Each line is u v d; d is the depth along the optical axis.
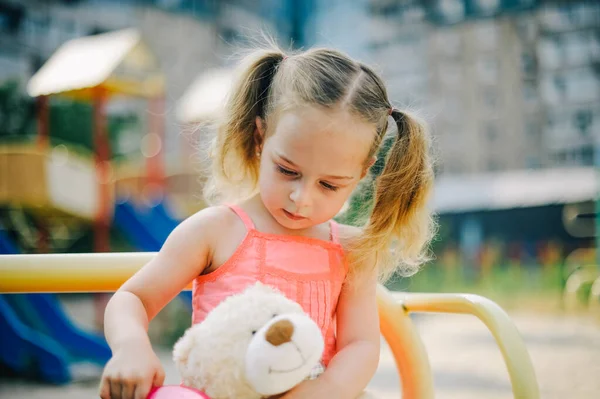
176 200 7.90
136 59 7.79
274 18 17.91
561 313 7.63
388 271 1.20
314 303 1.02
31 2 14.43
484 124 16.92
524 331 6.17
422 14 17.33
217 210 1.06
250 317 0.78
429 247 1.34
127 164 13.15
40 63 14.51
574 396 3.54
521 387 0.97
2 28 14.05
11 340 4.35
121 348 0.83
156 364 0.82
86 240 9.59
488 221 13.90
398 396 3.54
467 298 1.08
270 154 1.00
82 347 4.54
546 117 16.75
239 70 1.20
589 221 12.90
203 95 8.34
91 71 7.20
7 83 13.30
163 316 6.14
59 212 6.96
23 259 1.02
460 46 17.14
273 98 1.07
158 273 0.98
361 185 1.22
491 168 16.80
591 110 16.45
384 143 1.16
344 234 1.13
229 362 0.76
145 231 6.07
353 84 1.04
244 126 1.18
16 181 6.34
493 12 16.94
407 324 1.17
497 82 16.95
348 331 1.07
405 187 1.18
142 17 15.86
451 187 14.57
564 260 11.85
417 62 17.27
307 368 0.73
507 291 9.66
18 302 4.95
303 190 0.97
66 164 6.44
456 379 4.11
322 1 18.02
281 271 1.01
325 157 0.97
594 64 16.45
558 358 4.74
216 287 1.00
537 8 16.73
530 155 16.70
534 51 16.86
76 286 1.03
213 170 1.25
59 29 14.84
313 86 1.00
